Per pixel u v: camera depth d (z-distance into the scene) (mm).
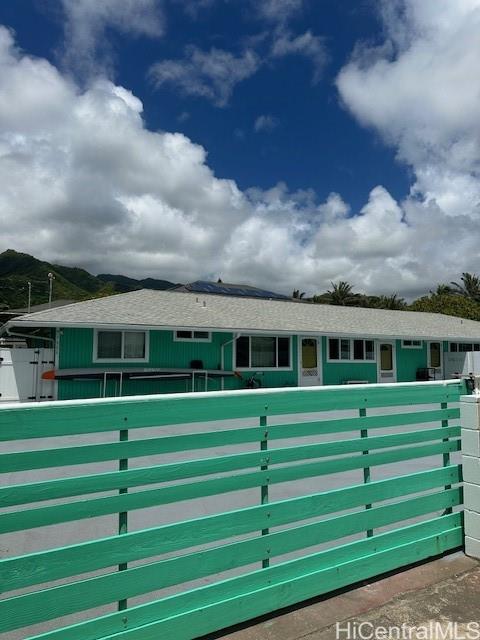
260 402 2514
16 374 12594
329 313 20609
